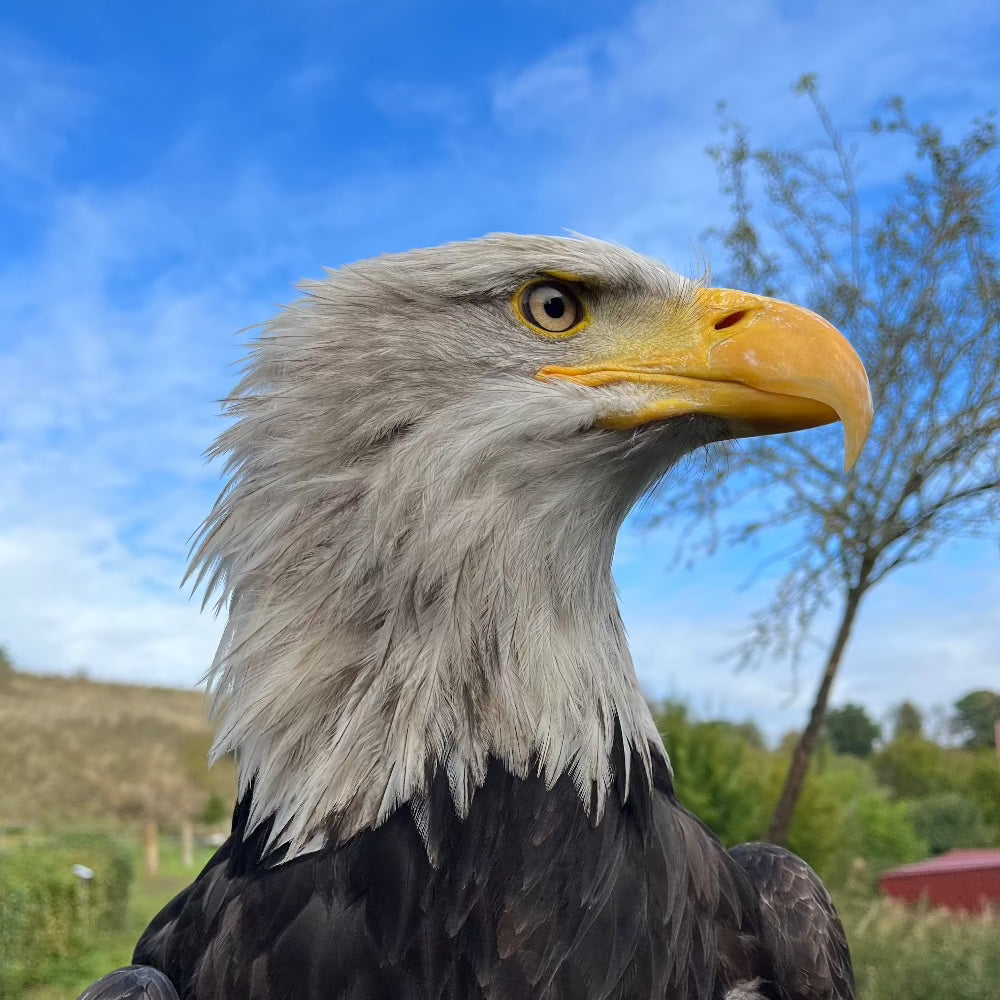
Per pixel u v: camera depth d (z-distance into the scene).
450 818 0.17
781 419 0.21
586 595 0.20
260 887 0.18
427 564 0.18
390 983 0.16
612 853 0.18
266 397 0.20
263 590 0.19
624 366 0.21
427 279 0.21
